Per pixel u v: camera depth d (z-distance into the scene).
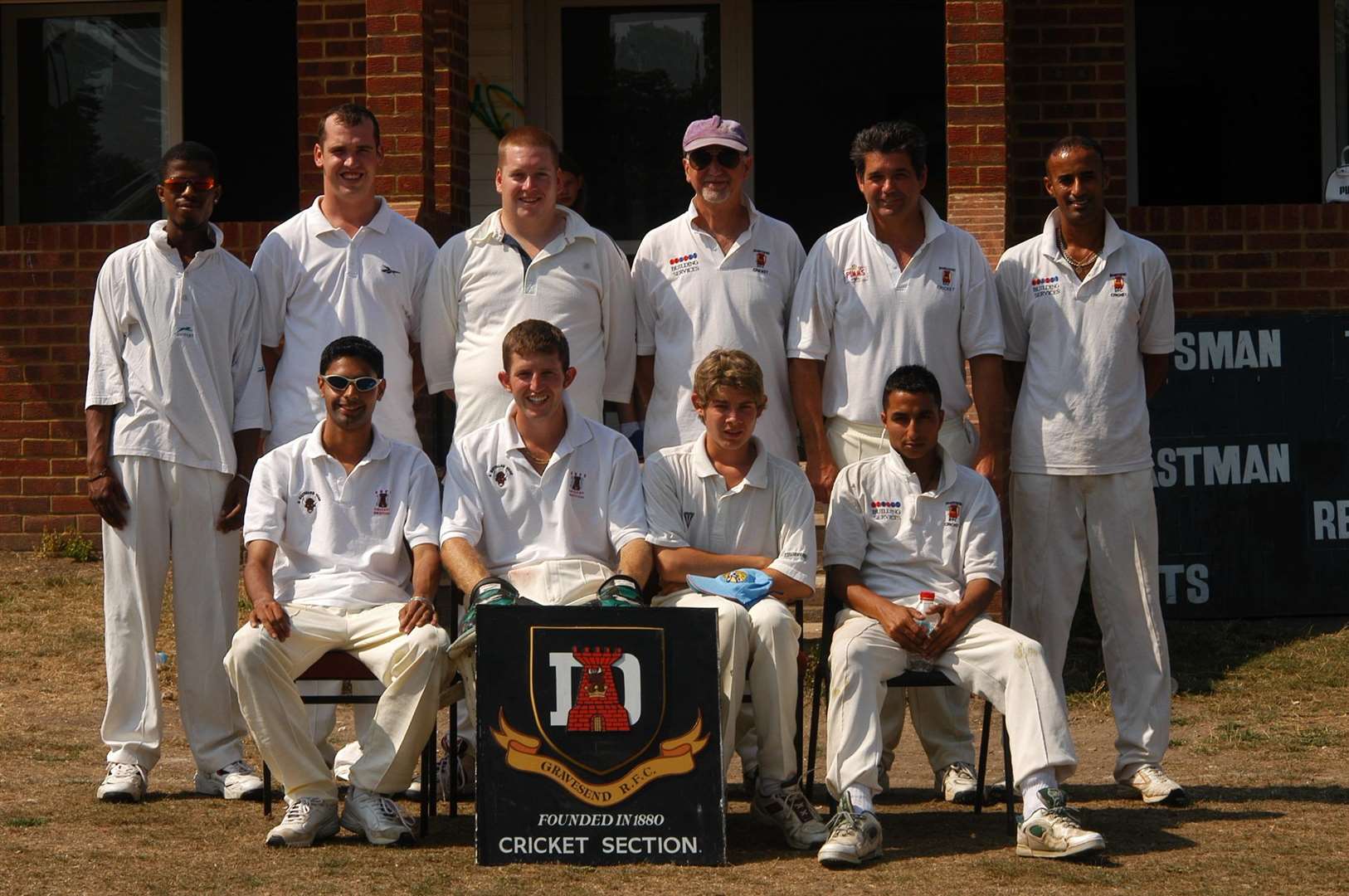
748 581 5.31
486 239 5.93
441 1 8.83
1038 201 9.23
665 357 5.97
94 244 9.81
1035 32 9.23
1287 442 8.85
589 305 5.94
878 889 4.64
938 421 5.51
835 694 5.22
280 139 10.66
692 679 5.03
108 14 10.77
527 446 5.55
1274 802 5.69
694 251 5.95
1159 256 5.95
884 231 5.86
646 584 5.53
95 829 5.28
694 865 4.89
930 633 5.33
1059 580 5.97
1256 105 10.17
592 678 4.99
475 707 4.97
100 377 5.86
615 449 5.59
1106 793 5.92
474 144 10.62
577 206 10.73
